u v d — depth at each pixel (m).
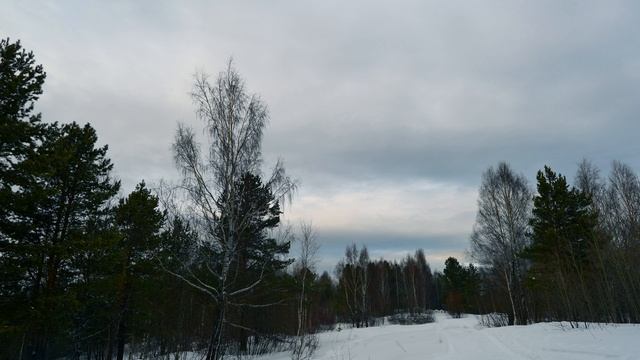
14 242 16.08
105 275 20.92
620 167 34.72
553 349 13.78
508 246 33.28
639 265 24.84
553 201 31.08
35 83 15.91
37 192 15.09
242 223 14.74
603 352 11.82
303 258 31.39
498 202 34.19
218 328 14.23
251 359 20.14
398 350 17.77
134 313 22.50
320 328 41.31
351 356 16.92
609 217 33.62
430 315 66.56
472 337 20.73
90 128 20.70
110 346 22.09
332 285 73.25
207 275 17.70
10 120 14.73
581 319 24.95
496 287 40.69
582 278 25.39
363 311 53.78
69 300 16.39
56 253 16.48
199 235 15.26
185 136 15.03
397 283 82.50
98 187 20.27
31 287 17.19
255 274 20.33
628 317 26.81
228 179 14.85
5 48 15.42
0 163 14.95
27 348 21.97
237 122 15.51
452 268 80.31
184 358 18.91
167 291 21.47
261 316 24.83
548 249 29.41
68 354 28.52
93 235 18.34
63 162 17.31
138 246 22.23
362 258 59.25
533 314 35.56
